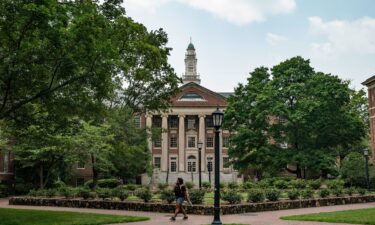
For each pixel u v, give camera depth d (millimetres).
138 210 26125
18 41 20406
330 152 56156
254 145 57031
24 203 32781
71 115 24578
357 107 72750
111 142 43000
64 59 20500
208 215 23031
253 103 59344
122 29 30141
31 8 18625
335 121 54031
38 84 21625
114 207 27516
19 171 52781
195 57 114812
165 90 45625
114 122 43219
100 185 56156
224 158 85312
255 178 75250
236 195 25375
